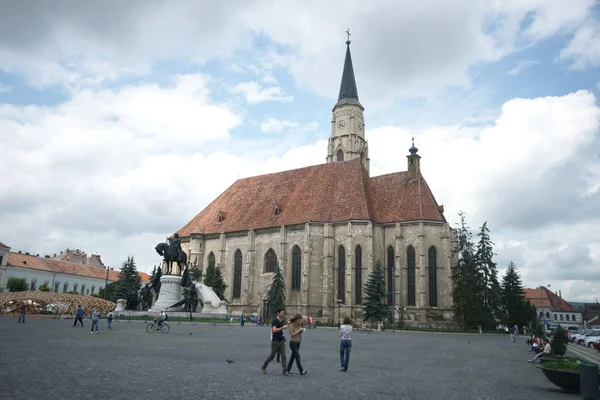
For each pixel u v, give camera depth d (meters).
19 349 23.20
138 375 16.11
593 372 15.79
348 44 125.88
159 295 67.81
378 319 74.25
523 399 14.95
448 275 79.88
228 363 20.86
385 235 85.88
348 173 94.06
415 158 91.62
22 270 128.75
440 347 38.84
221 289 90.31
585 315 191.38
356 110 118.75
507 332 82.31
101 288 154.12
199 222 107.56
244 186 110.81
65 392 12.62
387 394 14.68
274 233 90.94
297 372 19.16
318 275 84.69
